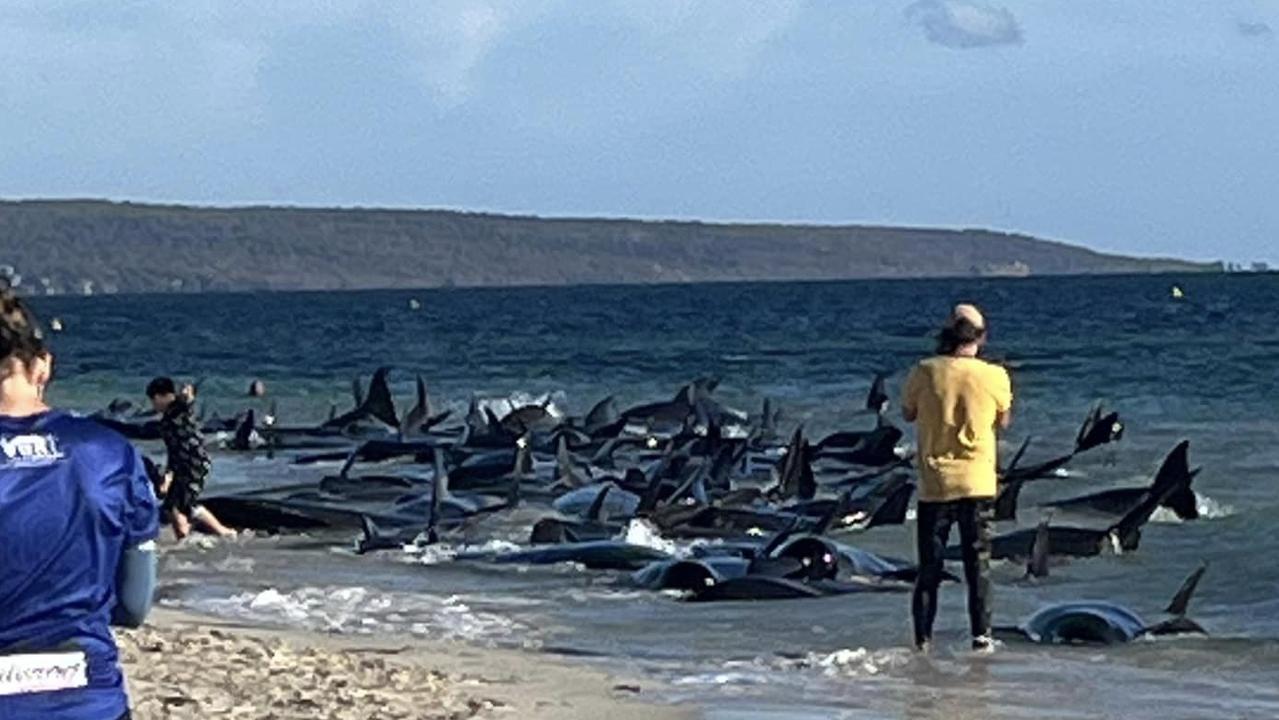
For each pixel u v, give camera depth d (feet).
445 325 357.61
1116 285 557.74
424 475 92.73
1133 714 39.11
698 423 119.65
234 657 42.96
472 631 51.78
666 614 54.90
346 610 55.93
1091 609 49.44
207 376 206.90
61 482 18.20
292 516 76.64
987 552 46.52
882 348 237.45
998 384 45.80
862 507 75.51
